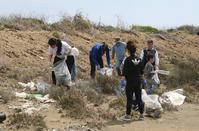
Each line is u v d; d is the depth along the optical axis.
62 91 14.18
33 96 13.99
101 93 16.12
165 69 21.73
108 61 18.06
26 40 20.52
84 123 12.13
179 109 14.97
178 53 28.17
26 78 16.16
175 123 13.03
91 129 11.62
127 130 11.88
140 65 12.90
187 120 13.46
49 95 14.20
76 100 13.45
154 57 15.22
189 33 35.06
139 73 12.92
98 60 17.48
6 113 12.30
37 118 11.76
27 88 14.99
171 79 19.64
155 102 13.67
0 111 12.43
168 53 27.30
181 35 32.97
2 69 16.80
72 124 11.91
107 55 18.00
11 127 11.29
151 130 12.05
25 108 12.84
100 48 17.48
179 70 21.23
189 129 12.41
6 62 17.34
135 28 32.22
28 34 21.34
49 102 13.69
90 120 12.47
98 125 12.02
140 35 28.92
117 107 14.00
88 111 12.98
